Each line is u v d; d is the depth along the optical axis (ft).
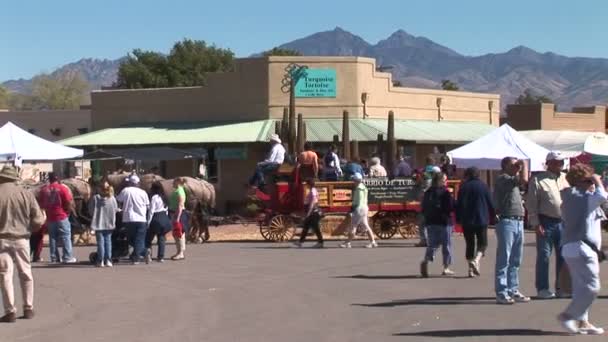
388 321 44.86
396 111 153.99
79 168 163.53
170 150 120.37
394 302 51.34
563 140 124.36
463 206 62.03
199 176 124.77
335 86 146.10
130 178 75.46
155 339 41.47
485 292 54.70
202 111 150.20
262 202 97.66
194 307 50.98
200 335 42.16
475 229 62.03
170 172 145.07
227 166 142.82
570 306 40.42
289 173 96.43
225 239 99.30
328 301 52.26
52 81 359.25
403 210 96.99
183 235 78.43
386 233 97.25
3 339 42.29
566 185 51.37
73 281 63.77
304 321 45.44
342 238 98.78
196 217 95.55
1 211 46.78
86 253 86.74
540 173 51.19
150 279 64.39
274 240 96.07
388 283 59.93
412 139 140.05
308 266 71.20
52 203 76.33
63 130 196.44
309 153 96.02
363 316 46.60
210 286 60.03
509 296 50.03
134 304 52.60
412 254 79.56
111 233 74.43
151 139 141.38
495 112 173.88
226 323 45.34
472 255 62.49
